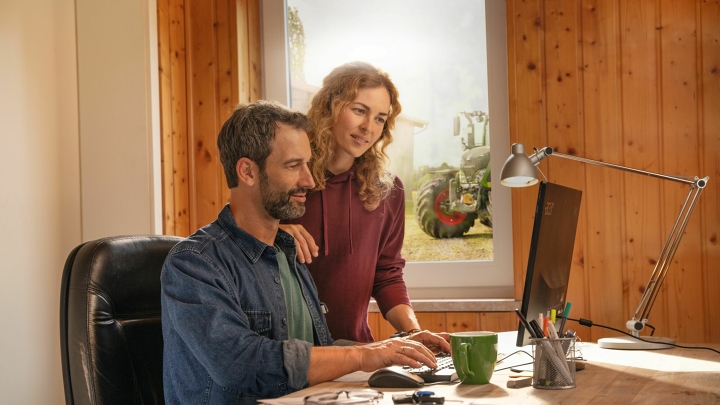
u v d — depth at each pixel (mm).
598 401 1222
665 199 2727
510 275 2984
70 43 2801
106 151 2816
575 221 1911
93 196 2820
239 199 1602
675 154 2725
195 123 3098
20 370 2428
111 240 1646
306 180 1586
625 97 2773
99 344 1544
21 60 2525
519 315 1415
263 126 1550
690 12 2721
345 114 2002
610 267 2770
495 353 1428
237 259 1565
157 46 2861
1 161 2408
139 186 2805
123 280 1624
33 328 2504
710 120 2693
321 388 1375
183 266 1468
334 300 2068
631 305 2746
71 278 1586
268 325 1572
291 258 1750
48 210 2629
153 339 1644
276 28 3260
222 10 3096
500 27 3016
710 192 2684
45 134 2637
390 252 2213
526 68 2857
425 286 3064
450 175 3078
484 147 3045
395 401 1214
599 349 1907
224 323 1405
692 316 2691
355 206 2088
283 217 1583
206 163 3080
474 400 1241
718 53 2691
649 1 2758
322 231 2059
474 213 3049
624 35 2779
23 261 2482
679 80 2727
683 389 1312
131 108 2818
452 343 1432
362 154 2113
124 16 2828
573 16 2822
